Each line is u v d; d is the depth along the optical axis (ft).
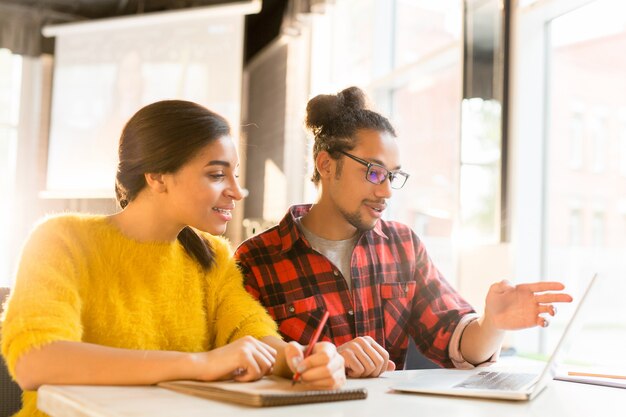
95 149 17.25
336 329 5.04
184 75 16.26
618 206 20.29
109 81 17.12
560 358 3.41
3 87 18.53
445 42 11.07
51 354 3.07
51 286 3.35
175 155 3.70
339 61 14.34
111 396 2.79
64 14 19.06
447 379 3.56
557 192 13.88
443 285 5.38
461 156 9.35
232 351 3.25
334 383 3.07
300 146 15.01
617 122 19.02
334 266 5.16
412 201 12.42
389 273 5.38
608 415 2.74
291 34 14.29
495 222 8.96
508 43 8.98
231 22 15.88
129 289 3.79
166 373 3.09
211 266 4.20
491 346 4.45
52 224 3.68
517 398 2.96
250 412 2.56
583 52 18.57
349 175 5.05
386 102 12.80
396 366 5.26
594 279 3.39
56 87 17.63
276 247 5.24
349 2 14.06
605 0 8.46
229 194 3.86
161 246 3.92
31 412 3.53
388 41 13.10
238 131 15.67
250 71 18.38
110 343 3.69
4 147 18.51
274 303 5.07
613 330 20.11
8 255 18.24
